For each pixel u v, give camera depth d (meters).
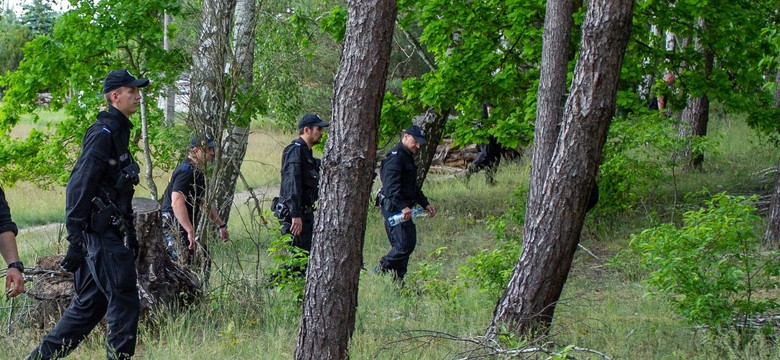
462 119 15.96
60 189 23.36
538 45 14.15
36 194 22.38
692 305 7.32
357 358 7.01
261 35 16.22
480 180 21.50
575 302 9.55
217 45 9.85
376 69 5.93
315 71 23.83
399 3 15.81
